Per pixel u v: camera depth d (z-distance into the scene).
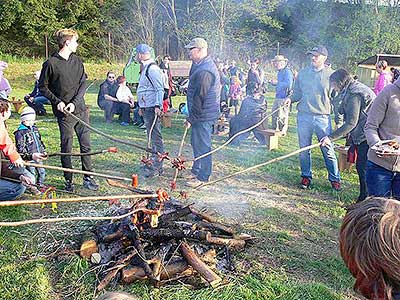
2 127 4.40
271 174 7.40
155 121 6.54
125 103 12.07
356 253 1.39
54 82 5.57
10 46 32.38
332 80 5.48
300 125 6.55
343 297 3.70
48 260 4.05
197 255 3.95
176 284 3.74
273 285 3.75
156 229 4.13
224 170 7.54
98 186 6.16
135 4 32.91
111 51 33.72
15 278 3.79
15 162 4.45
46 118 12.52
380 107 4.12
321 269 4.14
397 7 34.66
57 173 6.91
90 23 33.59
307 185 6.67
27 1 31.72
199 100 6.22
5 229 4.59
